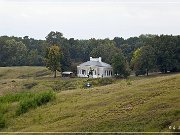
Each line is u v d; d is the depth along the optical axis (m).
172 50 111.69
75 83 101.81
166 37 113.38
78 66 132.00
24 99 40.66
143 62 112.25
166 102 28.02
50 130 28.42
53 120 32.00
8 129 32.62
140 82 41.31
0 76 148.12
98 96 37.22
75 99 38.09
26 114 36.09
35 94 43.34
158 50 112.06
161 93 31.31
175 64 111.62
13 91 100.88
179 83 34.16
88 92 40.88
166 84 34.81
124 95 34.09
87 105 33.94
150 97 30.92
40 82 108.38
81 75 130.25
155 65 111.75
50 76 133.12
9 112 37.88
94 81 101.69
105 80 102.69
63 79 115.19
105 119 27.72
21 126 32.78
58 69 127.50
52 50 127.88
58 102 38.22
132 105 30.03
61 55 130.88
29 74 148.25
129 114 27.56
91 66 128.88
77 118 30.38
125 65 112.19
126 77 111.25
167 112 25.78
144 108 27.98
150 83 37.47
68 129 27.45
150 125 24.64
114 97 34.50
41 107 37.38
